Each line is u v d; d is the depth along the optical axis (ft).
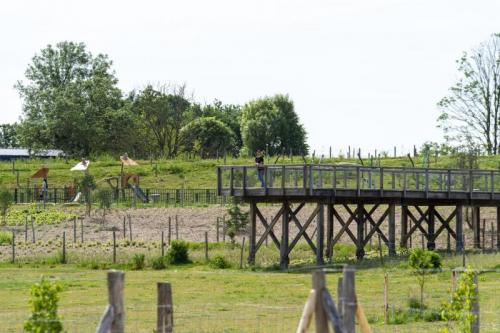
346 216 335.26
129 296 194.18
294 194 242.78
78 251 281.13
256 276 226.79
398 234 308.19
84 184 375.66
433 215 279.08
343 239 305.12
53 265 256.93
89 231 327.26
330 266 233.14
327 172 248.32
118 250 283.59
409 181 275.18
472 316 114.01
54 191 415.64
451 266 221.05
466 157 411.75
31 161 550.77
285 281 216.74
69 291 200.54
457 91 473.67
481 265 224.94
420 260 180.45
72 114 612.29
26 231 309.83
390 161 465.88
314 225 324.39
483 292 188.85
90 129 618.03
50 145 622.13
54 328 91.97
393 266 232.94
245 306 176.04
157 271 241.14
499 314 160.45
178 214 353.92
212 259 252.01
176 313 165.89
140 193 399.85
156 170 484.33
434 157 463.83
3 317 165.48
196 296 192.13
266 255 266.36
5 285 212.64
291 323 154.10
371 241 296.92
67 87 634.02
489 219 334.24
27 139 622.54
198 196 406.21
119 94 650.02
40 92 635.25
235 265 249.14
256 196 249.96
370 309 165.78
